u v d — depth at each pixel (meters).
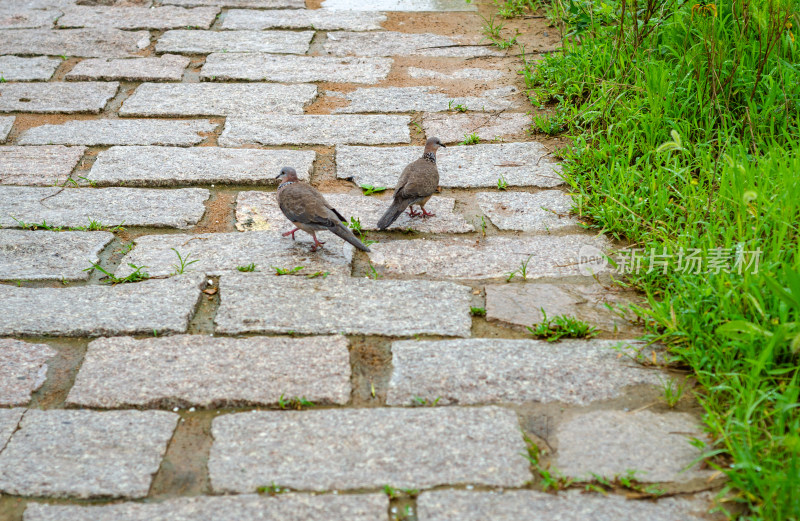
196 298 5.33
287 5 11.27
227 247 5.97
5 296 5.31
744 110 7.07
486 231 6.21
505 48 9.76
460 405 4.39
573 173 6.88
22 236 6.02
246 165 7.12
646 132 6.98
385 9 11.20
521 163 7.20
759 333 4.22
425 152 6.57
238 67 9.17
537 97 8.31
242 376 4.60
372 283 5.53
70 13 10.82
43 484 3.86
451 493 3.79
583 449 4.07
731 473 3.74
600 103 7.50
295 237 6.15
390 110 8.26
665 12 8.20
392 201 6.43
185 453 4.09
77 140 7.54
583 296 5.36
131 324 5.03
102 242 5.99
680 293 5.04
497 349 4.82
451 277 5.62
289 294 5.38
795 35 7.35
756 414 4.13
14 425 4.24
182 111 8.14
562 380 4.55
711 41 7.17
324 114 8.17
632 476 3.86
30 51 9.52
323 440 4.13
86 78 8.85
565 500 3.75
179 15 10.78
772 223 5.42
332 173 7.10
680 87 7.27
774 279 4.59
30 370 4.67
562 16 10.16
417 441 4.12
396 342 4.89
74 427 4.23
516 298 5.35
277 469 3.94
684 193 6.16
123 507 3.74
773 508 3.57
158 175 6.90
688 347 4.69
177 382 4.54
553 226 6.24
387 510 3.71
